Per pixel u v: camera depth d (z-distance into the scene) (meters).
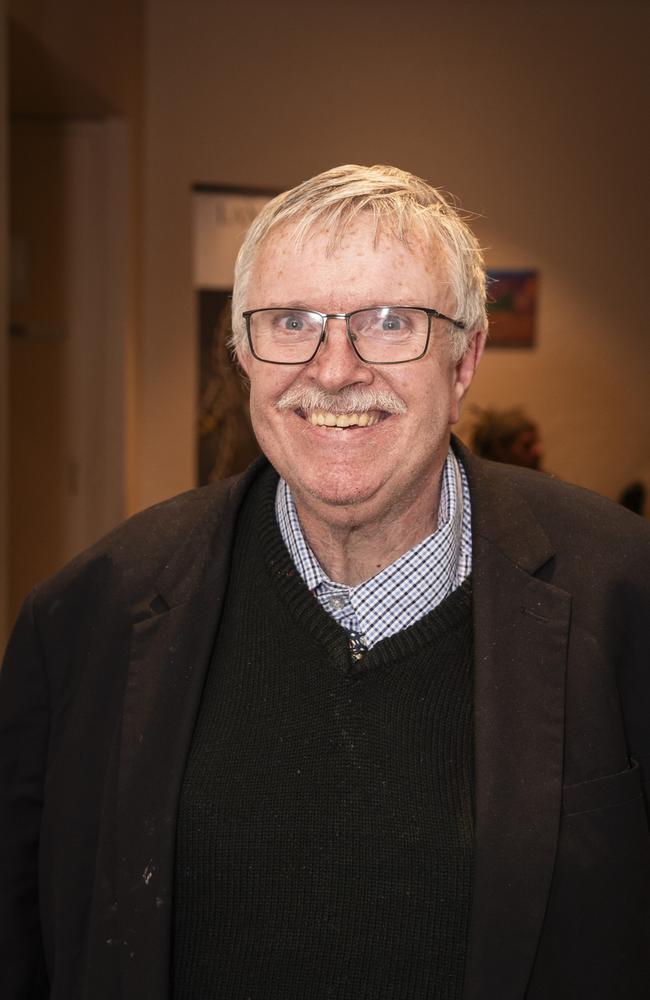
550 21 3.80
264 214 1.15
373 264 1.08
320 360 1.10
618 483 3.95
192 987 1.09
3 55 2.56
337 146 3.82
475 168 3.85
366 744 1.09
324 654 1.15
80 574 1.27
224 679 1.17
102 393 4.09
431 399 1.12
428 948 1.03
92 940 1.11
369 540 1.18
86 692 1.22
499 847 1.01
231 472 3.86
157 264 3.81
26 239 4.04
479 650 1.11
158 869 1.08
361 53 3.80
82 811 1.19
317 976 1.05
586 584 1.14
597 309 3.90
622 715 1.13
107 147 3.96
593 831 1.04
